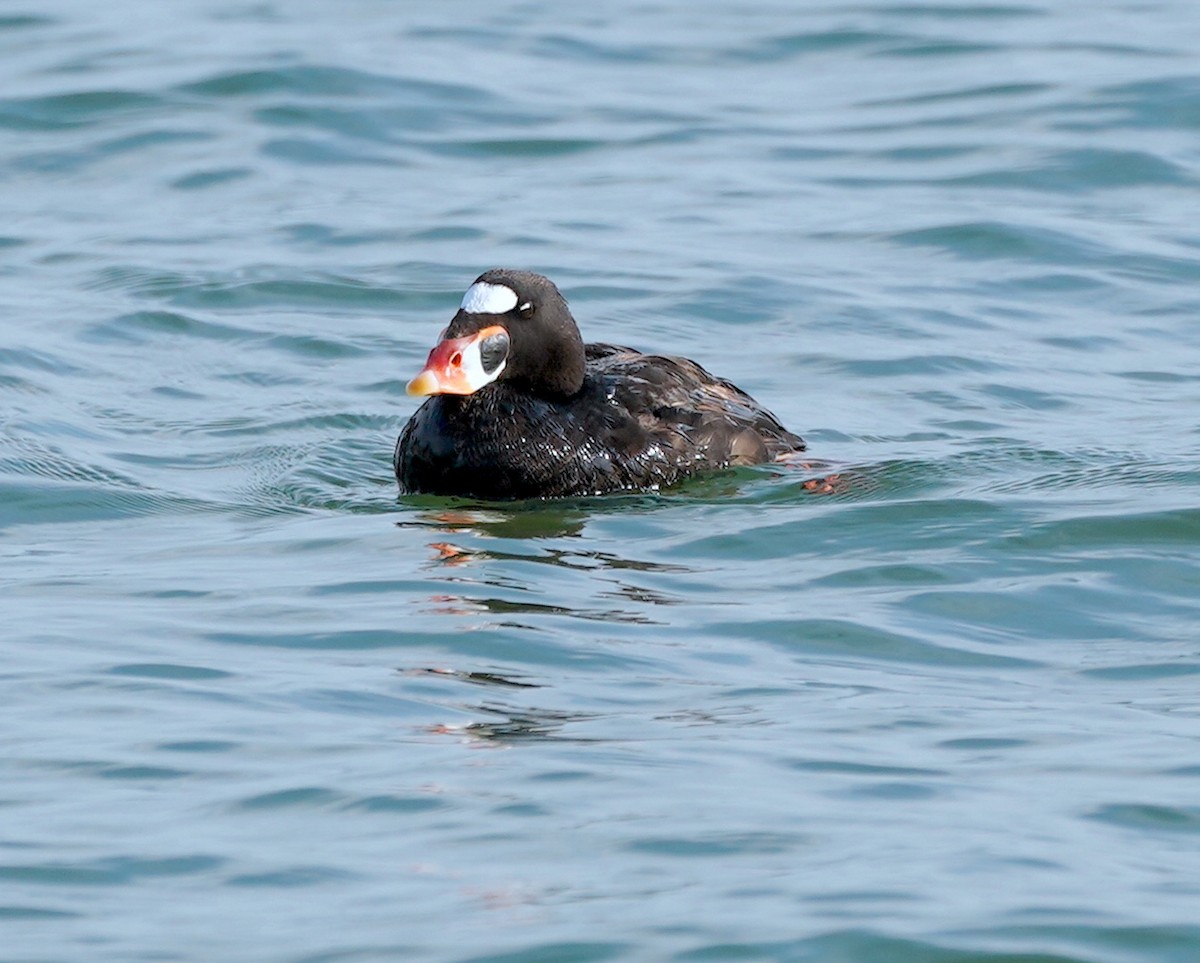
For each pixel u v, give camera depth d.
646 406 14.49
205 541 13.28
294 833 8.52
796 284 19.58
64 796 8.89
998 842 8.37
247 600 11.82
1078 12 28.80
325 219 21.70
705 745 9.49
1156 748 9.45
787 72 26.67
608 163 23.48
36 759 9.30
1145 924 7.61
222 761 9.28
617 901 7.83
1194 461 14.59
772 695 10.23
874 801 8.82
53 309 19.02
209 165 23.28
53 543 13.30
